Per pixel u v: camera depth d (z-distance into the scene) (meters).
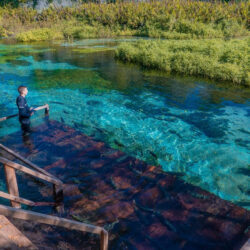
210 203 3.85
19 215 1.99
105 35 28.41
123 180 4.42
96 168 4.78
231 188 4.56
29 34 25.78
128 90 10.41
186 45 16.03
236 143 6.25
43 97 9.38
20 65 14.46
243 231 3.28
